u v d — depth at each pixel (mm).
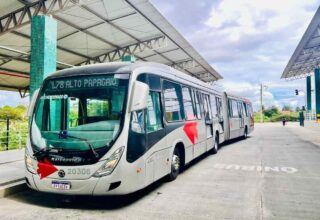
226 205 5500
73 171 5133
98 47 18125
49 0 11664
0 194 6238
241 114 18547
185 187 6871
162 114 6855
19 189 6668
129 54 19031
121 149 5168
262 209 5262
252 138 21250
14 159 9914
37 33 9859
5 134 13953
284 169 9047
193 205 5516
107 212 5199
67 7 11016
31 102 6145
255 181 7438
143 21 14836
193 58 22875
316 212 5105
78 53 18781
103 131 5309
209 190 6578
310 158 11297
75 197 6191
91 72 5973
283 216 4914
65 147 5301
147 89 5480
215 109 12555
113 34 16438
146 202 5742
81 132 5383
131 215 5020
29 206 5633
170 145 7164
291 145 16109
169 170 7129
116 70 5852
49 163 5316
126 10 13398
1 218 4957
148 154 5922
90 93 5758
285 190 6559
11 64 18281
